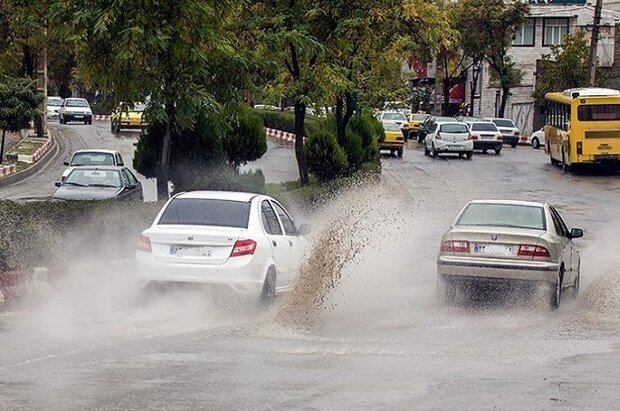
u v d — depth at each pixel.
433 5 36.75
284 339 15.60
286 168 54.28
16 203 22.98
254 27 30.58
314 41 30.47
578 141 55.56
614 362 14.11
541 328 17.20
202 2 24.25
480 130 71.94
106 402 11.39
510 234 19.36
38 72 67.94
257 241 18.03
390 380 12.74
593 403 11.60
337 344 15.27
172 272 17.69
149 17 23.97
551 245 19.33
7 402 11.34
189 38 24.62
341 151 37.47
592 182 52.25
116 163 40.75
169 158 29.08
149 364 13.55
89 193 31.55
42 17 25.58
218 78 26.81
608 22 101.19
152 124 31.62
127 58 23.53
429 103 113.62
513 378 12.98
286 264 19.28
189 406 11.27
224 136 34.09
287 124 75.31
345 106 45.28
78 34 23.92
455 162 63.69
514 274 19.16
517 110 103.88
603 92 56.12
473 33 95.88
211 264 17.69
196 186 28.86
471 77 111.00
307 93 32.84
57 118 97.31
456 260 19.45
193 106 25.39
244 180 29.25
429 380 12.79
